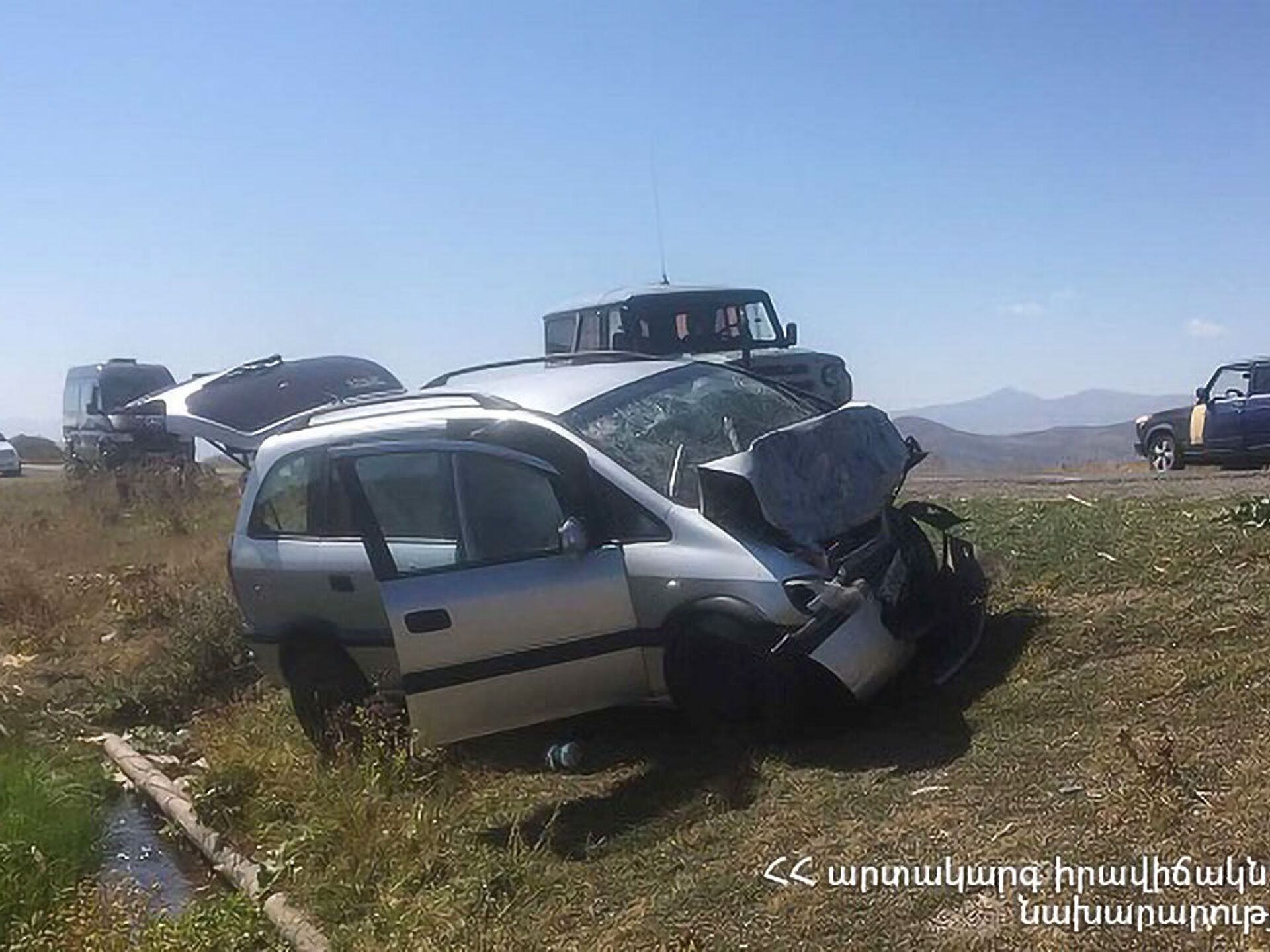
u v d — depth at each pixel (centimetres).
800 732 655
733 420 757
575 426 702
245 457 1113
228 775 766
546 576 671
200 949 579
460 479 712
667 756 691
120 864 729
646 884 547
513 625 669
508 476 698
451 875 602
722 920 494
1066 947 416
